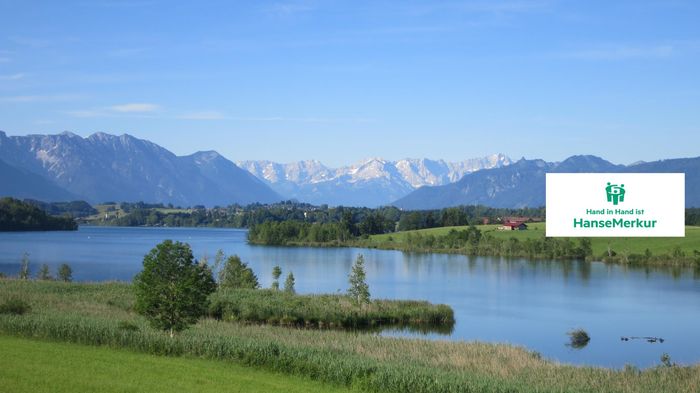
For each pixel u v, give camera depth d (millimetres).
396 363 43062
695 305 96312
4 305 57812
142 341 45344
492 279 130750
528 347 65562
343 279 127938
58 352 42531
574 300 101062
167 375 37500
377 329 73625
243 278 98125
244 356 42750
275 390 35500
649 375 44594
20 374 35625
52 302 70312
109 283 91500
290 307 76938
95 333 46844
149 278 47594
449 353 50281
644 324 80062
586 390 39062
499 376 42438
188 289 47156
